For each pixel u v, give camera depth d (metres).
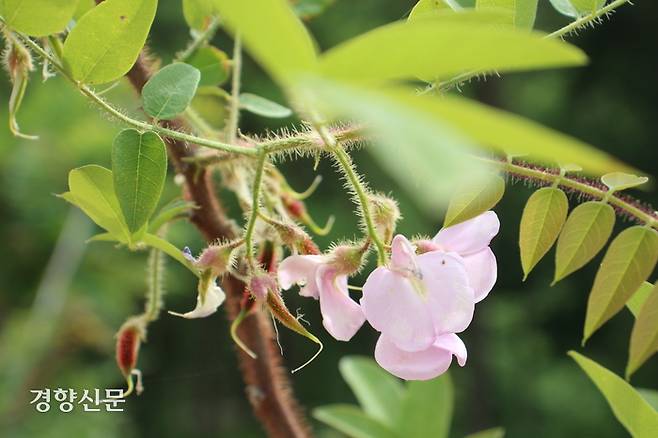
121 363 0.53
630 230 0.46
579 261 0.47
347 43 0.35
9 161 1.31
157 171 0.46
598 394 2.47
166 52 2.04
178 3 2.04
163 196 1.20
